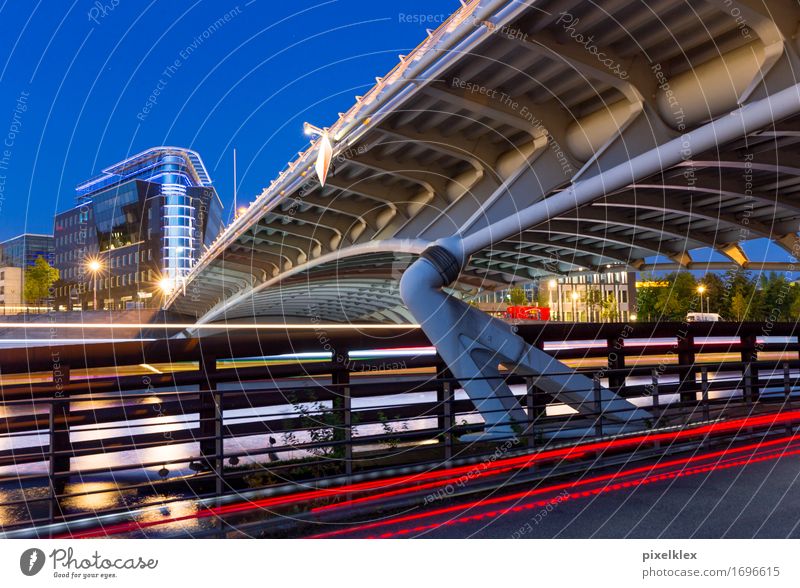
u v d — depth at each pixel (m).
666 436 9.25
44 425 6.95
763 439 9.62
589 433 9.52
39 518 5.57
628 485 6.97
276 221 31.48
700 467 7.84
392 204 23.28
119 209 87.81
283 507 5.92
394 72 15.10
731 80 11.62
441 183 21.28
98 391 7.20
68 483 6.97
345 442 6.88
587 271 33.91
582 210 21.67
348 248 28.55
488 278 36.75
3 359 6.82
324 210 28.44
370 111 16.09
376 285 44.34
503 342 10.75
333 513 5.84
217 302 60.66
